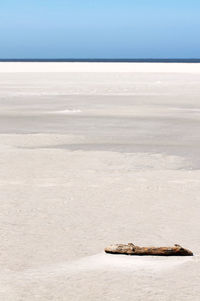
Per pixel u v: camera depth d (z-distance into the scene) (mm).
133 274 5602
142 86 44969
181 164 12992
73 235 7180
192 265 5848
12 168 12336
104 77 59594
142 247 6281
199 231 7402
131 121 22266
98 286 5293
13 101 31547
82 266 5895
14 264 6000
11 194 9727
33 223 7801
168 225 7715
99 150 14977
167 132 18938
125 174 11727
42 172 11875
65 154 14289
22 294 5113
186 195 9742
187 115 24469
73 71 76500
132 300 4961
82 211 8523
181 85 46250
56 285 5336
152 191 10055
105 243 6797
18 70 78938
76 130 19375
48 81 51844
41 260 6141
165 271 5680
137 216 8234
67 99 32906
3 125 20906
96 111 26141
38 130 19328
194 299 4980
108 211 8531
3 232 7316
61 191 9984
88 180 11023
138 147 15547
